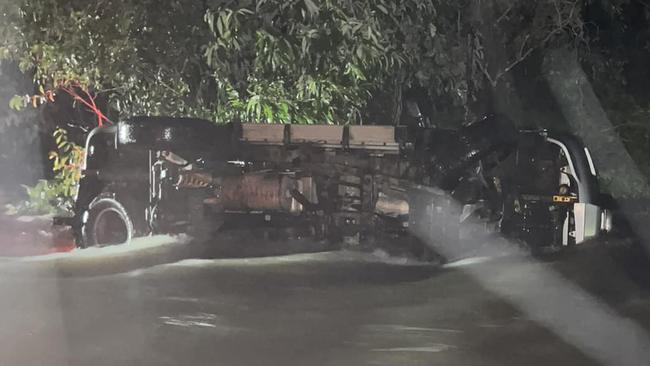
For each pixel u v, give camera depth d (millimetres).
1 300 8195
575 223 11398
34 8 13367
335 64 13102
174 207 11641
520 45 16109
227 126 11633
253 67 13922
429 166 10820
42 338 6965
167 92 14586
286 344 6922
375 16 12906
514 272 9844
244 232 11547
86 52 13758
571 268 10055
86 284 8945
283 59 12781
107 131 12203
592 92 18000
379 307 8172
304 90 13688
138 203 11859
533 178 11578
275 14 12469
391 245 10938
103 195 12070
